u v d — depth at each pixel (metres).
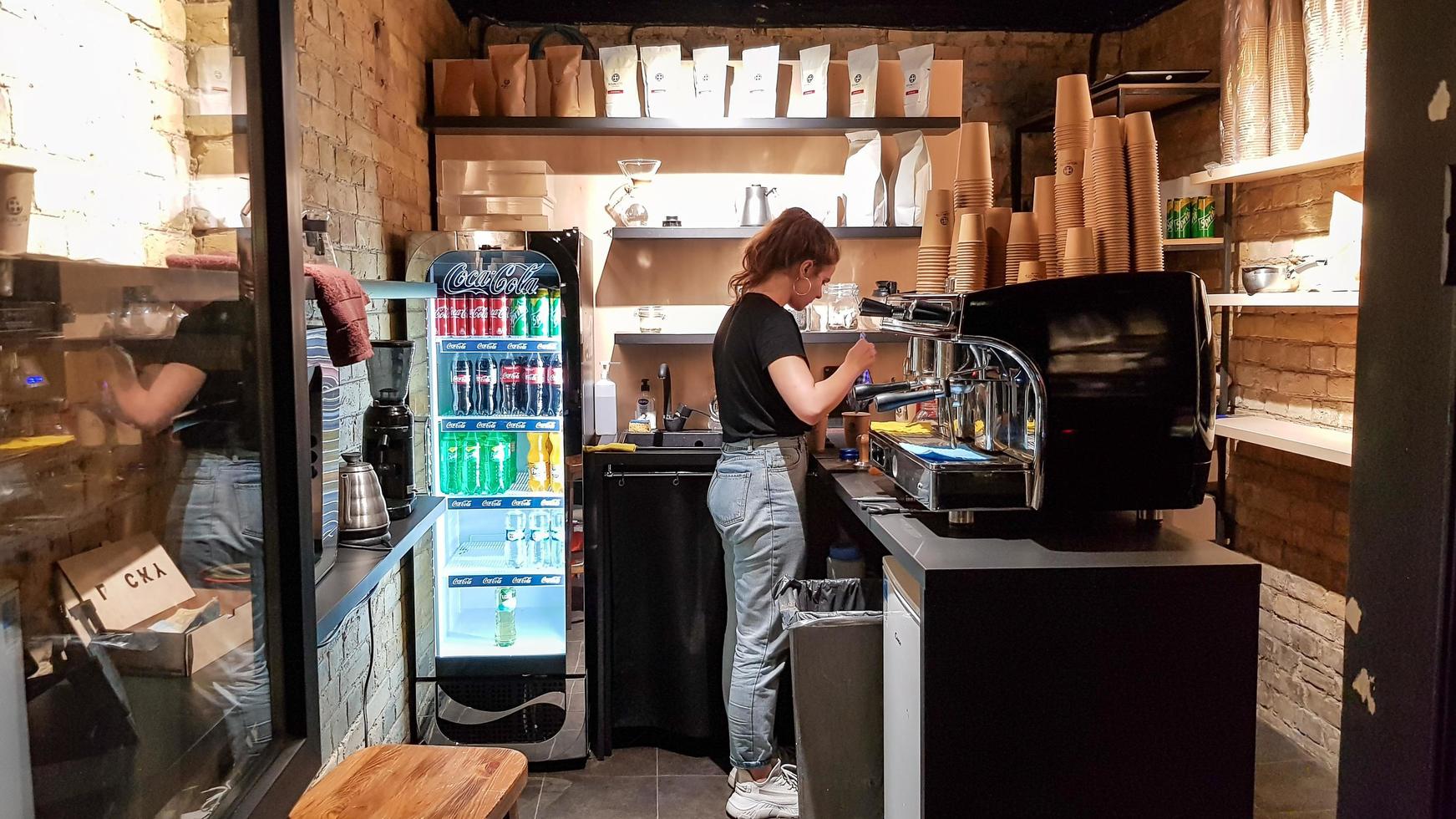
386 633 2.98
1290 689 3.27
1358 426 0.82
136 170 0.97
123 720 0.90
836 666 2.40
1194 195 3.50
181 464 1.00
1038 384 2.00
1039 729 1.90
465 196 3.28
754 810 2.81
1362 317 0.81
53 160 0.85
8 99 0.79
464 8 4.05
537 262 3.13
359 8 2.76
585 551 3.27
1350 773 0.84
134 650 0.91
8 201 0.79
